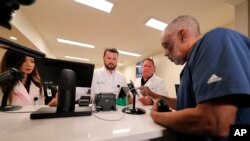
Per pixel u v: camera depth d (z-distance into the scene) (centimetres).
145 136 55
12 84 95
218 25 299
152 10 258
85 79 96
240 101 43
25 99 130
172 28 74
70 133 52
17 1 40
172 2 231
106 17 291
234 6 223
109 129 58
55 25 337
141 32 361
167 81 484
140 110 95
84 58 752
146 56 618
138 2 237
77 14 284
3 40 62
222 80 43
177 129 54
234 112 43
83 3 248
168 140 63
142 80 282
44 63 86
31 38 320
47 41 466
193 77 54
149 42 434
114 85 203
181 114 52
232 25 286
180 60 75
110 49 214
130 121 71
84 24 327
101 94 101
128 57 654
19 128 56
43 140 45
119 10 262
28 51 75
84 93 146
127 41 432
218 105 43
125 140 51
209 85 45
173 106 102
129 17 288
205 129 45
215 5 233
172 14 266
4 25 42
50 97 126
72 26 341
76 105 107
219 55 47
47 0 241
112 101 100
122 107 112
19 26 255
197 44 60
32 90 162
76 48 548
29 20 305
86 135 50
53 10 271
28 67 155
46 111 77
